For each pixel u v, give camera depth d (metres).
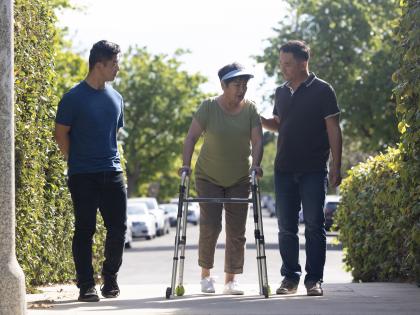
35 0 19.98
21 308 12.98
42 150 20.47
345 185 29.09
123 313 14.71
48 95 20.91
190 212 129.75
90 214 17.59
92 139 17.53
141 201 91.94
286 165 18.62
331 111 18.42
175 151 139.75
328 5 79.31
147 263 46.38
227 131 18.70
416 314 14.55
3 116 12.88
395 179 21.03
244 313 14.57
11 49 13.00
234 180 18.95
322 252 18.41
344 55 79.06
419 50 17.73
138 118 138.75
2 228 12.84
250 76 18.42
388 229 23.92
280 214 18.84
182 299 17.48
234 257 19.05
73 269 24.16
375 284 22.02
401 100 18.30
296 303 16.28
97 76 17.64
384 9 80.31
